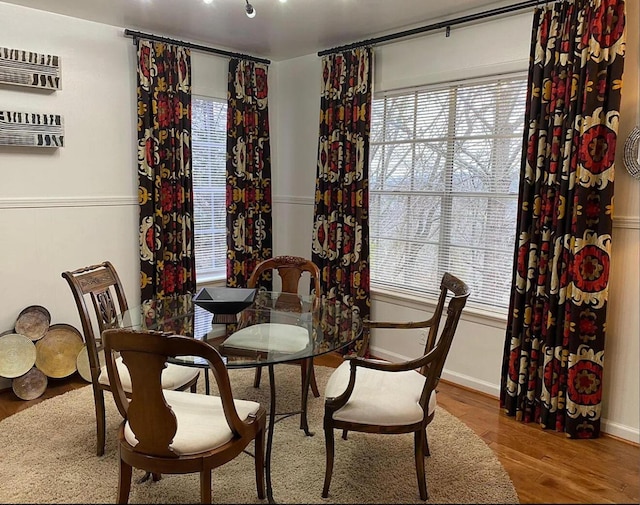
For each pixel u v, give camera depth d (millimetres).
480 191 3414
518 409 3020
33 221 3420
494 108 3285
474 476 2393
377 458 2555
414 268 3881
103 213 3742
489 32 3223
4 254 3316
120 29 3695
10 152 3279
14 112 3229
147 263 3869
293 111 4680
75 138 3555
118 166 3791
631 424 2768
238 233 4457
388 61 3834
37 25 3320
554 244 2820
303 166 4652
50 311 3545
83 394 3289
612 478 2418
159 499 2203
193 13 3389
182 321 2605
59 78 3391
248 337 2359
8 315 3363
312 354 2158
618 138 2697
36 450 2582
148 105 3768
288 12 3344
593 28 2600
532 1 2930
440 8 3252
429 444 2691
